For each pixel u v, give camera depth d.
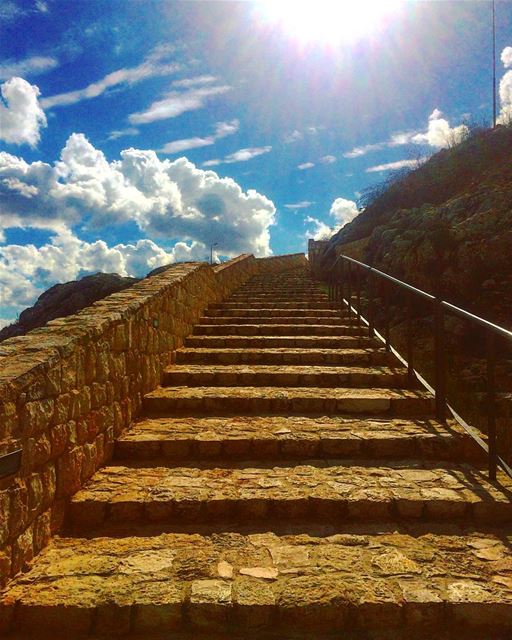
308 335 7.26
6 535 2.44
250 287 12.48
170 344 6.00
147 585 2.45
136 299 4.90
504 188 11.19
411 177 16.06
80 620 2.30
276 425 4.41
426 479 3.57
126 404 4.37
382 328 9.98
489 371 3.60
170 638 2.28
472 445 4.02
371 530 3.05
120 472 3.70
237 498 3.21
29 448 2.68
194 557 2.73
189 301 7.17
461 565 2.64
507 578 2.52
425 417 4.66
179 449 4.02
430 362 7.58
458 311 4.08
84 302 17.81
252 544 2.88
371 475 3.65
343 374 5.41
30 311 19.03
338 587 2.43
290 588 2.42
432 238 10.44
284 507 3.20
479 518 3.17
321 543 2.89
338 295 10.81
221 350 6.28
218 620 2.31
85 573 2.56
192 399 4.87
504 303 8.98
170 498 3.21
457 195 13.20
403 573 2.56
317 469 3.77
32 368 2.72
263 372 5.47
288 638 2.27
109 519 3.16
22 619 2.30
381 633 2.30
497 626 2.30
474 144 14.98
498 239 9.83
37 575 2.54
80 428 3.39
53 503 2.97
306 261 22.30
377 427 4.34
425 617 2.31
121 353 4.25
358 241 14.30
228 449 4.01
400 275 10.71
